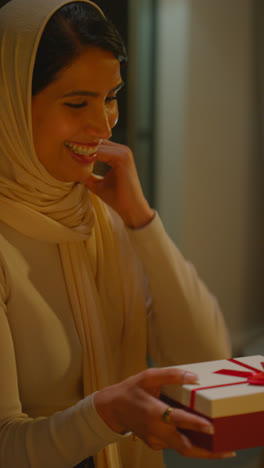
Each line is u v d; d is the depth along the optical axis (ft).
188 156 11.80
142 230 3.48
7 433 2.66
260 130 14.28
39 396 3.03
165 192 11.77
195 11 11.70
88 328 3.21
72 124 2.92
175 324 3.57
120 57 2.94
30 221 3.09
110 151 3.52
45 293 3.11
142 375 2.52
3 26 2.97
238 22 13.12
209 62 12.27
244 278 13.93
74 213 3.29
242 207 13.76
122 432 2.60
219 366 2.87
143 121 11.50
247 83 13.61
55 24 2.82
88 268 3.36
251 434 2.36
